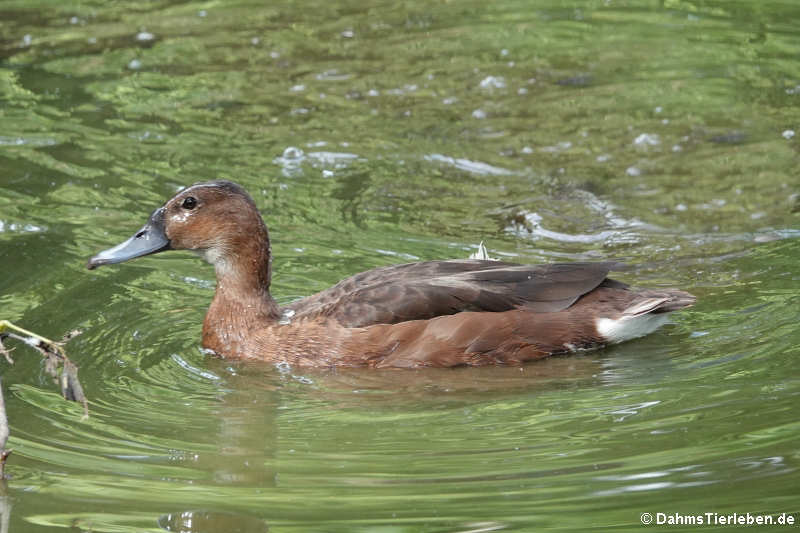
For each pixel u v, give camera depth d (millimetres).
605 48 20578
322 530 7773
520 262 13180
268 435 9562
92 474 8719
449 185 15500
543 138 17000
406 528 7750
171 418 9930
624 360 11047
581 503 8047
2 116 17688
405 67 19734
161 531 7801
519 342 11117
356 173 15828
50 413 9875
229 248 11516
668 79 19172
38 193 14977
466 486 8398
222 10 22797
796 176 15547
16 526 7906
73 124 17438
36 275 12758
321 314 11367
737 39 20844
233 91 18781
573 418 9648
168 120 17609
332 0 23250
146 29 21750
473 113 17922
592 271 11539
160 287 12812
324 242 13781
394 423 9773
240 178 15562
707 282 12570
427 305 11172
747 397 9750
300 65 19844
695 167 15938
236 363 11391
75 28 21812
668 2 22828
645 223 14305
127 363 11070
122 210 14477
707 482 8250
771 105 18078
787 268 12758
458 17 22250
